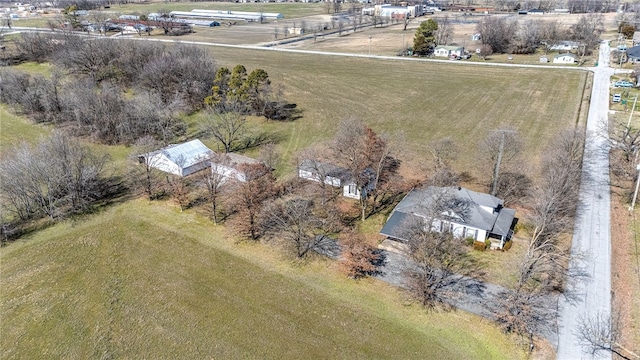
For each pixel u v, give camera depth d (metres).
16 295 42.03
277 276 43.66
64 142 58.12
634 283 40.50
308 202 53.56
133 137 76.06
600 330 35.03
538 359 33.28
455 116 84.25
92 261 46.78
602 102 87.00
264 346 35.75
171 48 105.94
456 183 56.19
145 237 50.66
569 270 42.19
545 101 90.31
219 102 80.12
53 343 36.69
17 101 88.44
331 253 46.69
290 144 73.88
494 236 47.72
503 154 58.62
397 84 105.81
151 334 37.22
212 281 43.31
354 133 63.00
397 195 56.75
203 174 61.19
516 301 35.84
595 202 53.53
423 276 39.19
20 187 53.12
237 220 51.34
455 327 36.75
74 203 56.03
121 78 100.50
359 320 38.00
